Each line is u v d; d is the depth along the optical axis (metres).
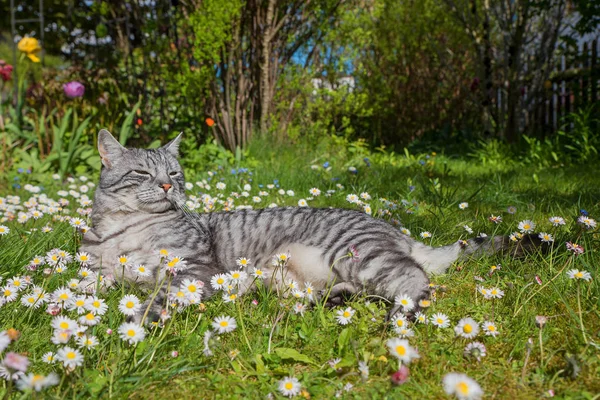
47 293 0.78
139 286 0.92
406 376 0.56
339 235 0.92
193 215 1.06
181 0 2.23
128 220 0.98
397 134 3.56
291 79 2.62
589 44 3.12
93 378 0.61
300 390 0.60
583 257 0.91
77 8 4.01
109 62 2.67
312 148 2.62
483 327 0.70
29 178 1.92
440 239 1.13
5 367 0.56
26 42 2.12
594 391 0.59
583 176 1.90
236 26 2.24
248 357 0.68
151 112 2.47
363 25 3.31
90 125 2.31
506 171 2.14
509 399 0.58
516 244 0.95
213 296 0.87
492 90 3.07
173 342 0.71
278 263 0.84
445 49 3.42
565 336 0.70
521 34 2.81
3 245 0.98
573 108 2.76
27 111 2.41
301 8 2.40
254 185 1.75
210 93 2.29
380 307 0.81
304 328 0.72
